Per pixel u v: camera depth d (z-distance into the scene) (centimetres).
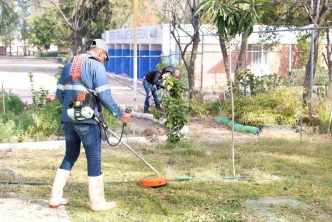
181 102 970
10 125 1027
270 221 548
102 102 559
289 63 2345
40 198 625
